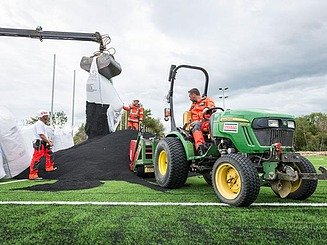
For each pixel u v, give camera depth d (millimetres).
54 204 3467
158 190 4566
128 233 2414
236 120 3750
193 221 2760
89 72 10867
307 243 2201
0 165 6199
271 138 3652
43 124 6637
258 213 3078
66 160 7477
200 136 4418
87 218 2846
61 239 2289
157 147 5027
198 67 4992
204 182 5590
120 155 7453
